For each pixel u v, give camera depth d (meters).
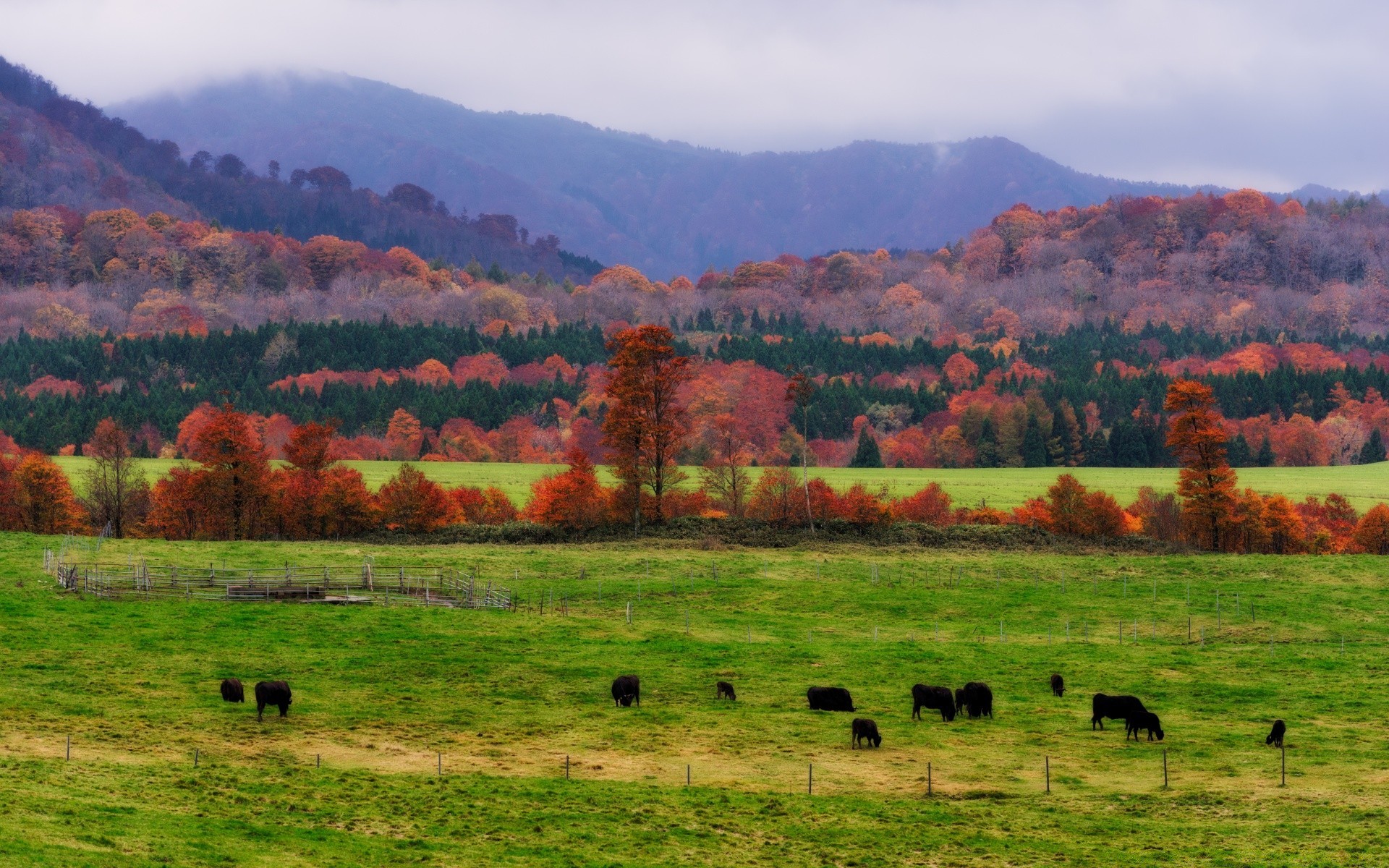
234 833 40.91
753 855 42.28
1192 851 43.06
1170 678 71.75
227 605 83.69
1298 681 70.88
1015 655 77.81
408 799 46.66
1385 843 43.28
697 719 60.53
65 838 37.47
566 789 48.66
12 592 82.69
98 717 55.75
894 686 69.00
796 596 97.81
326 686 64.25
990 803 48.59
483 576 103.50
